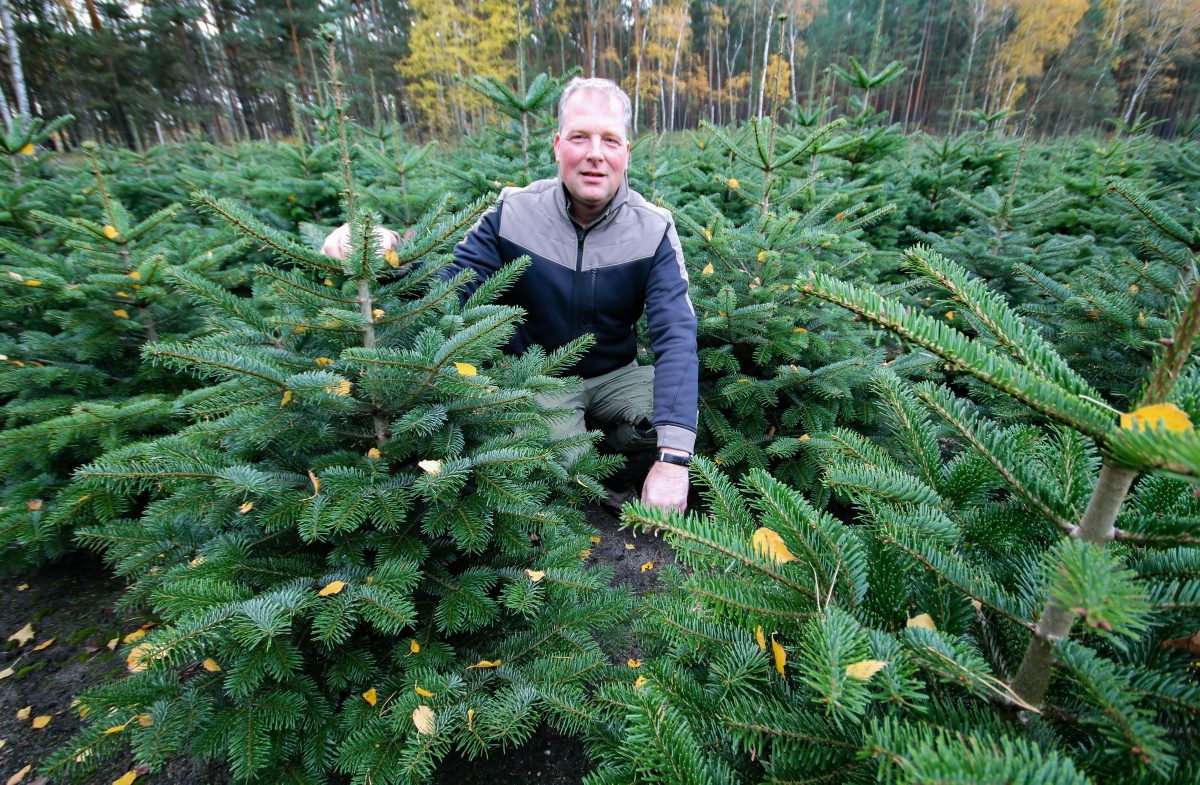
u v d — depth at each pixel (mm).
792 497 924
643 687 881
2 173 4203
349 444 1769
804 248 3342
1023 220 4422
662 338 2287
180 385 2721
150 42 22344
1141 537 652
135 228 2604
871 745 609
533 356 2012
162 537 1658
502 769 1709
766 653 1000
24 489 2293
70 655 2107
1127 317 2641
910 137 7176
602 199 2355
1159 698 686
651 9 29750
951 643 730
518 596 1564
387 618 1404
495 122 15414
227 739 1402
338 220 4797
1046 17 28219
